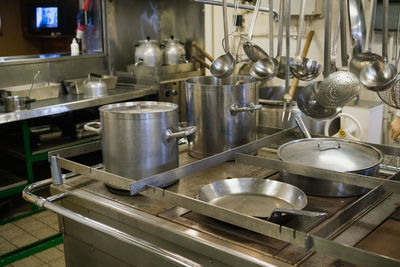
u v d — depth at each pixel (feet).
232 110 5.92
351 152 5.26
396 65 5.25
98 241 5.06
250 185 4.84
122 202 4.77
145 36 15.10
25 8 18.30
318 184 4.74
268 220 3.86
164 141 4.99
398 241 3.77
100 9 13.88
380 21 9.03
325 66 5.44
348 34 9.53
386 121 9.64
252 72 6.22
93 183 5.40
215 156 5.06
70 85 12.41
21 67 12.22
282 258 3.52
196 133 6.17
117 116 4.83
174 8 14.53
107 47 14.16
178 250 4.16
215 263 3.85
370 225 4.06
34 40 19.04
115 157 4.99
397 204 4.49
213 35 12.37
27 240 9.95
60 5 16.80
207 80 6.83
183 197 3.99
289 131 6.21
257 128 6.79
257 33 11.29
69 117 12.96
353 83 5.23
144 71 13.08
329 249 3.19
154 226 4.22
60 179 5.36
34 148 11.32
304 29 10.41
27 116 10.25
